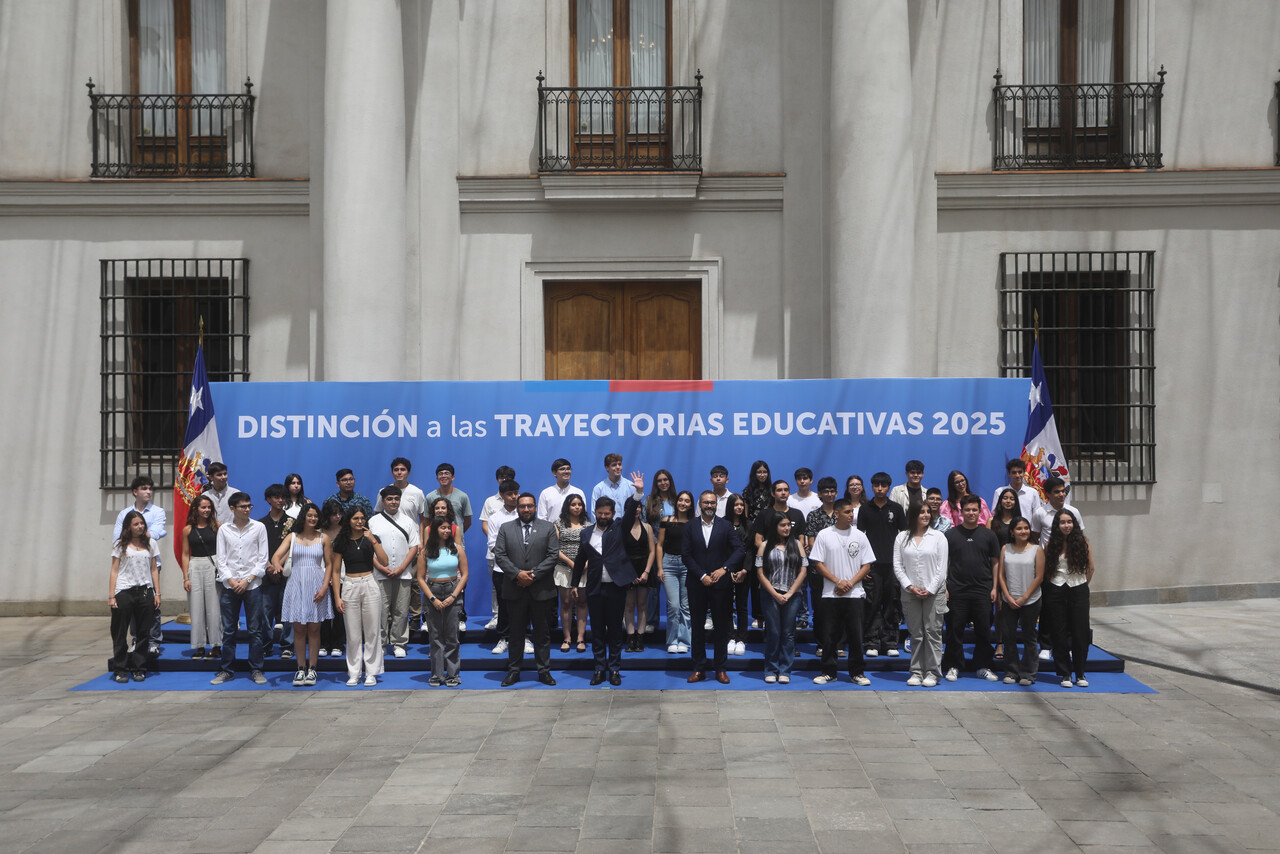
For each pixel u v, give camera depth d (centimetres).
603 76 1355
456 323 1312
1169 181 1303
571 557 1027
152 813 613
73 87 1338
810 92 1315
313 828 588
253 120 1335
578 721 819
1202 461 1309
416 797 639
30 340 1325
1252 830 579
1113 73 1351
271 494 1013
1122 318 1312
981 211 1319
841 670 990
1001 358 1305
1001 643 951
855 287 1229
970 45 1326
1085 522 1304
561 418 1131
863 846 557
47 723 821
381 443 1130
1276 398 1315
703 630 948
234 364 1321
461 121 1326
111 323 1327
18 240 1328
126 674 965
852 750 736
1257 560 1311
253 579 957
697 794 642
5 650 1113
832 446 1123
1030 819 596
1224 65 1323
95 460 1321
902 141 1230
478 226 1324
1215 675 954
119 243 1330
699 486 1128
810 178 1311
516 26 1331
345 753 735
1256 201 1310
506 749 741
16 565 1316
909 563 936
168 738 776
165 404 1330
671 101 1328
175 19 1365
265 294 1327
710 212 1324
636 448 1130
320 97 1315
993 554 945
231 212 1327
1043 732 780
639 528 978
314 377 1306
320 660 1005
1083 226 1315
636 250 1324
